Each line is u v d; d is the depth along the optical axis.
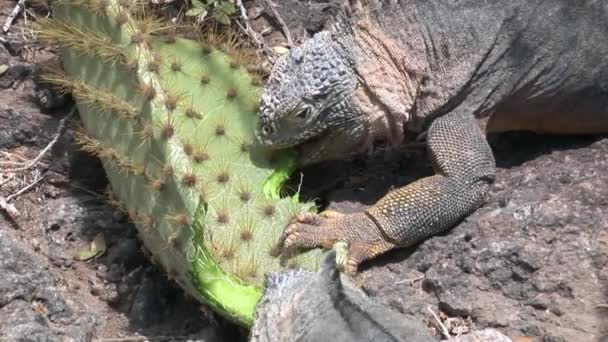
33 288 6.12
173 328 6.27
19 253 6.15
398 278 6.11
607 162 6.42
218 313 5.89
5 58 7.53
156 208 5.88
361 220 6.16
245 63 6.78
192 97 6.41
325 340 4.88
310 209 6.32
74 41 6.34
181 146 5.88
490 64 6.48
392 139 6.68
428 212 6.14
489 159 6.37
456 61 6.46
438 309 5.93
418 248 6.23
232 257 5.89
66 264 6.61
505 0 6.43
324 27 7.72
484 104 6.58
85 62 6.42
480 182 6.29
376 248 6.14
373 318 4.87
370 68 6.37
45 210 6.90
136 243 6.62
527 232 6.02
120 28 6.17
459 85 6.46
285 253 5.97
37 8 7.81
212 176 6.17
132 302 6.42
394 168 6.99
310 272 5.52
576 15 6.47
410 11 6.41
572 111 6.70
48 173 7.08
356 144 6.57
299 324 5.08
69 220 6.78
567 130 6.85
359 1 6.37
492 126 6.79
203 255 5.70
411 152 7.09
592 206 6.06
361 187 6.81
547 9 6.46
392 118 6.50
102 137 6.33
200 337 6.09
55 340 5.96
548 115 6.74
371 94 6.39
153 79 6.02
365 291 6.04
